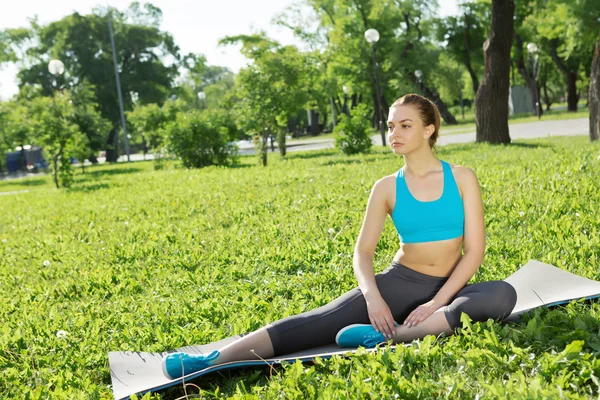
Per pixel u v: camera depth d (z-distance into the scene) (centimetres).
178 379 289
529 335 285
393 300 308
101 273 575
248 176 1329
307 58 2022
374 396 244
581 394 231
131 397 279
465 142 1969
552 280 359
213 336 360
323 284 452
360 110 1936
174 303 452
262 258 552
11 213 1224
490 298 294
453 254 306
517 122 3216
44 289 554
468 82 6406
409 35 4238
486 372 260
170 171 1919
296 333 300
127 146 3938
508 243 484
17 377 340
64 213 1065
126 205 1045
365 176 1046
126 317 427
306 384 268
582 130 2053
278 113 1897
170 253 630
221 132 2033
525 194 655
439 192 304
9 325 447
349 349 300
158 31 5584
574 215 544
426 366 271
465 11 4409
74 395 301
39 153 4725
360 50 3753
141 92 5291
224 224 758
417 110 303
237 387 276
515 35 4197
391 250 511
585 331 283
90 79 5200
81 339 393
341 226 633
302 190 946
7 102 3872
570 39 3189
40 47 5469
